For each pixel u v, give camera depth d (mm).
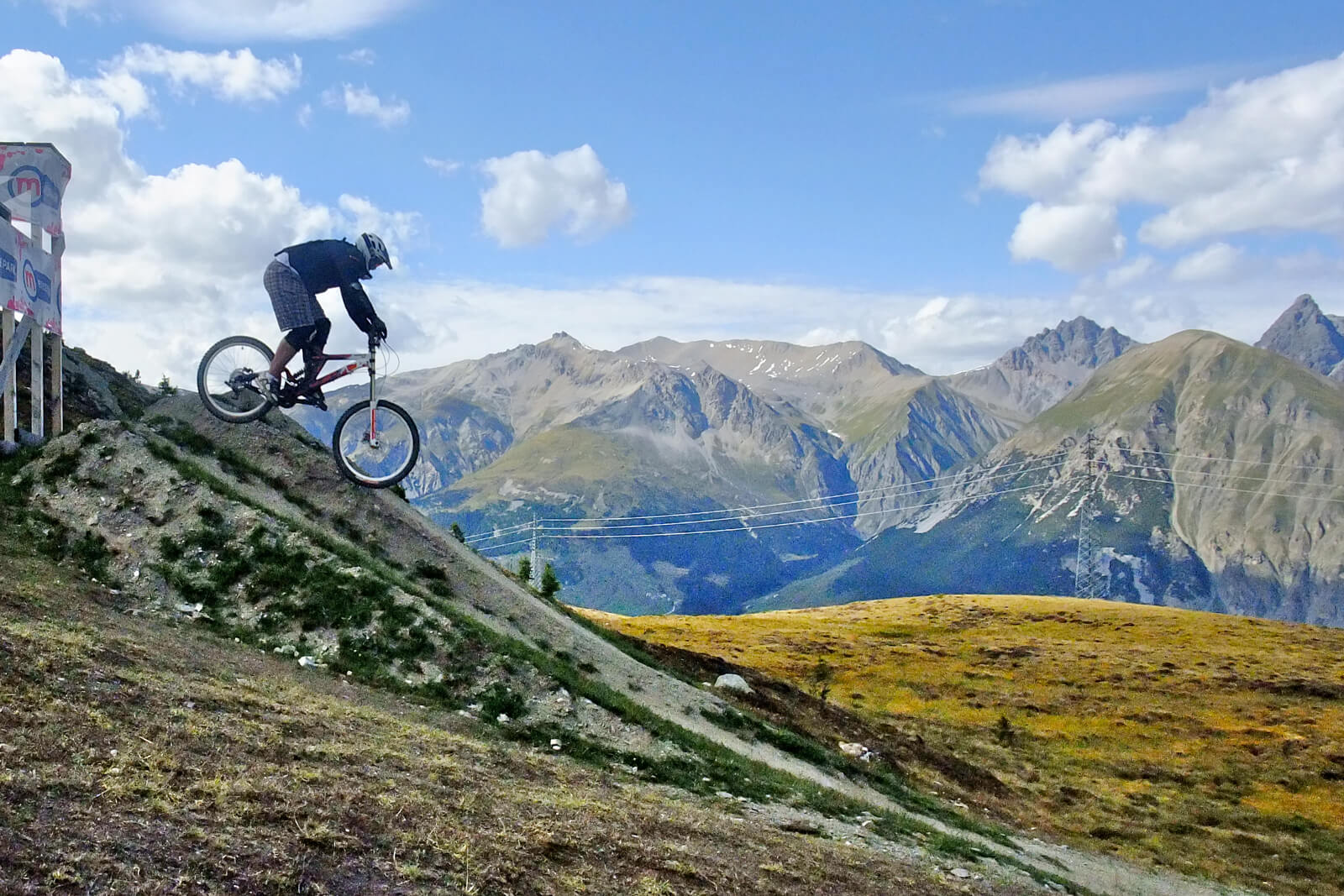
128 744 10484
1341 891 44438
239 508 25344
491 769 16406
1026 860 32656
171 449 27656
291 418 39656
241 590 23188
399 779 12898
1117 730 83125
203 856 8297
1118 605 159875
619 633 46906
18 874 6996
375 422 15602
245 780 10445
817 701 50844
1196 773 69812
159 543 23375
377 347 15516
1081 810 53688
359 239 15258
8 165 24625
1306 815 60094
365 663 22625
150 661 15484
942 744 72562
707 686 43438
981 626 138500
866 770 38312
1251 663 112938
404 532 36719
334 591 24047
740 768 26922
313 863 8906
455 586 35312
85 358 34969
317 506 35031
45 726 10180
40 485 23969
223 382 15344
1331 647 124375
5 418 25141
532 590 44469
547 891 10250
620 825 14625
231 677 16906
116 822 8383
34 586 18922
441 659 23844
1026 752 73188
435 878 9547
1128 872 39000
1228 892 40281
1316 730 84625
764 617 144750
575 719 24391
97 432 25609
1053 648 119812
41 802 8312
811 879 15414
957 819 36969
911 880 19078
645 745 24844
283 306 14758
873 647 115812
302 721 14648
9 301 24359
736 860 15047
